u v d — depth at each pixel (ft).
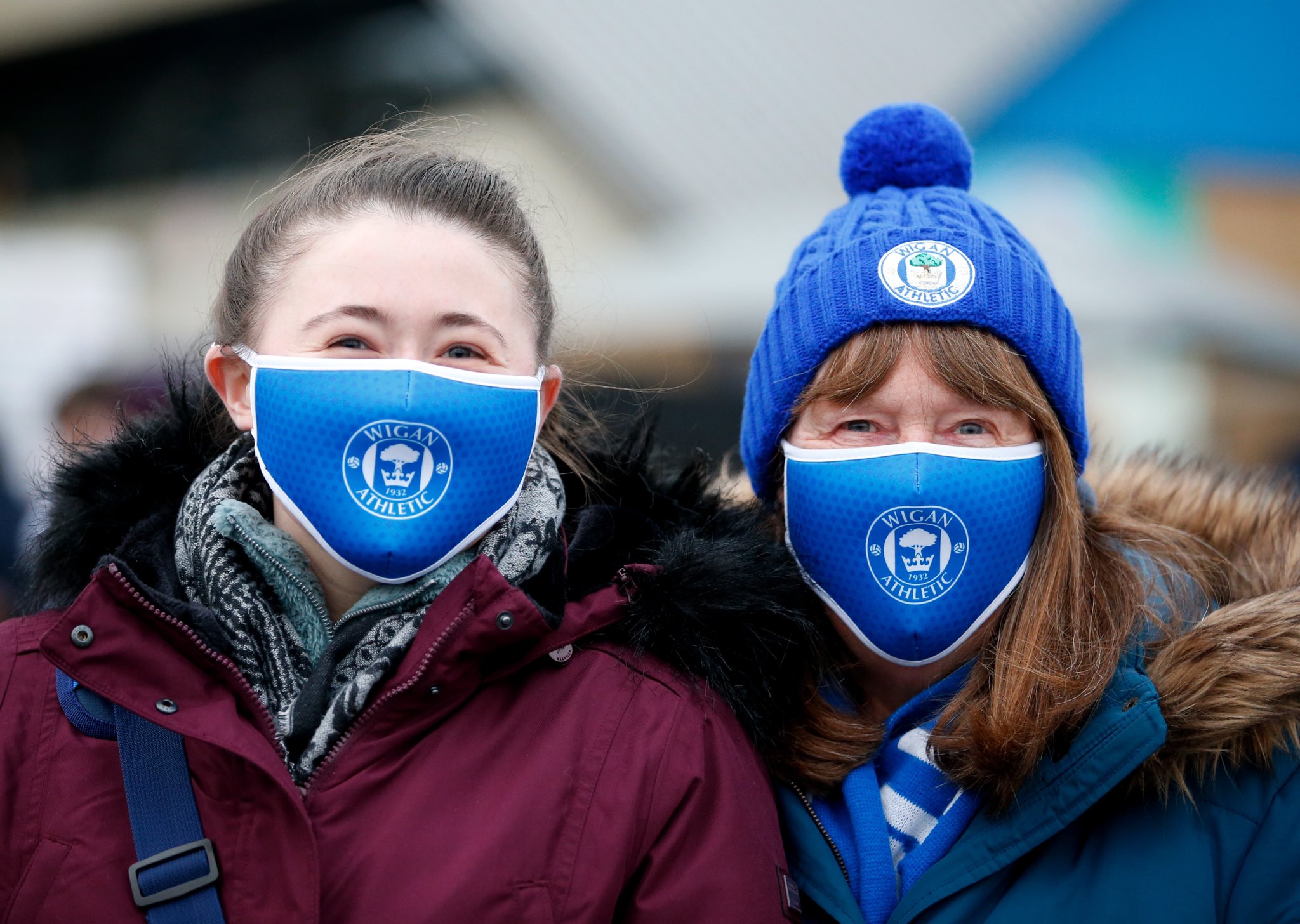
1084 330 24.85
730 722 8.03
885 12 29.81
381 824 7.04
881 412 8.31
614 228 28.99
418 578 7.86
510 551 7.89
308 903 6.73
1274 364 26.27
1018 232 9.17
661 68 29.60
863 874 8.11
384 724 7.25
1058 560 8.34
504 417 7.80
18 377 25.58
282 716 7.48
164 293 38.50
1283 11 26.48
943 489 8.13
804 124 28.45
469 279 7.76
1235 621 7.96
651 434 9.62
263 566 7.82
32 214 41.11
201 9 37.19
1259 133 26.96
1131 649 8.20
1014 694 7.91
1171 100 26.96
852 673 9.08
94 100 40.68
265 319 7.96
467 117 26.96
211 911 6.86
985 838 7.88
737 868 7.30
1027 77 27.61
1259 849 7.50
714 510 9.23
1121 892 7.59
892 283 8.25
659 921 7.16
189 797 7.14
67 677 7.59
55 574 8.49
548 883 7.04
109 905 6.95
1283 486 9.77
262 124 38.09
